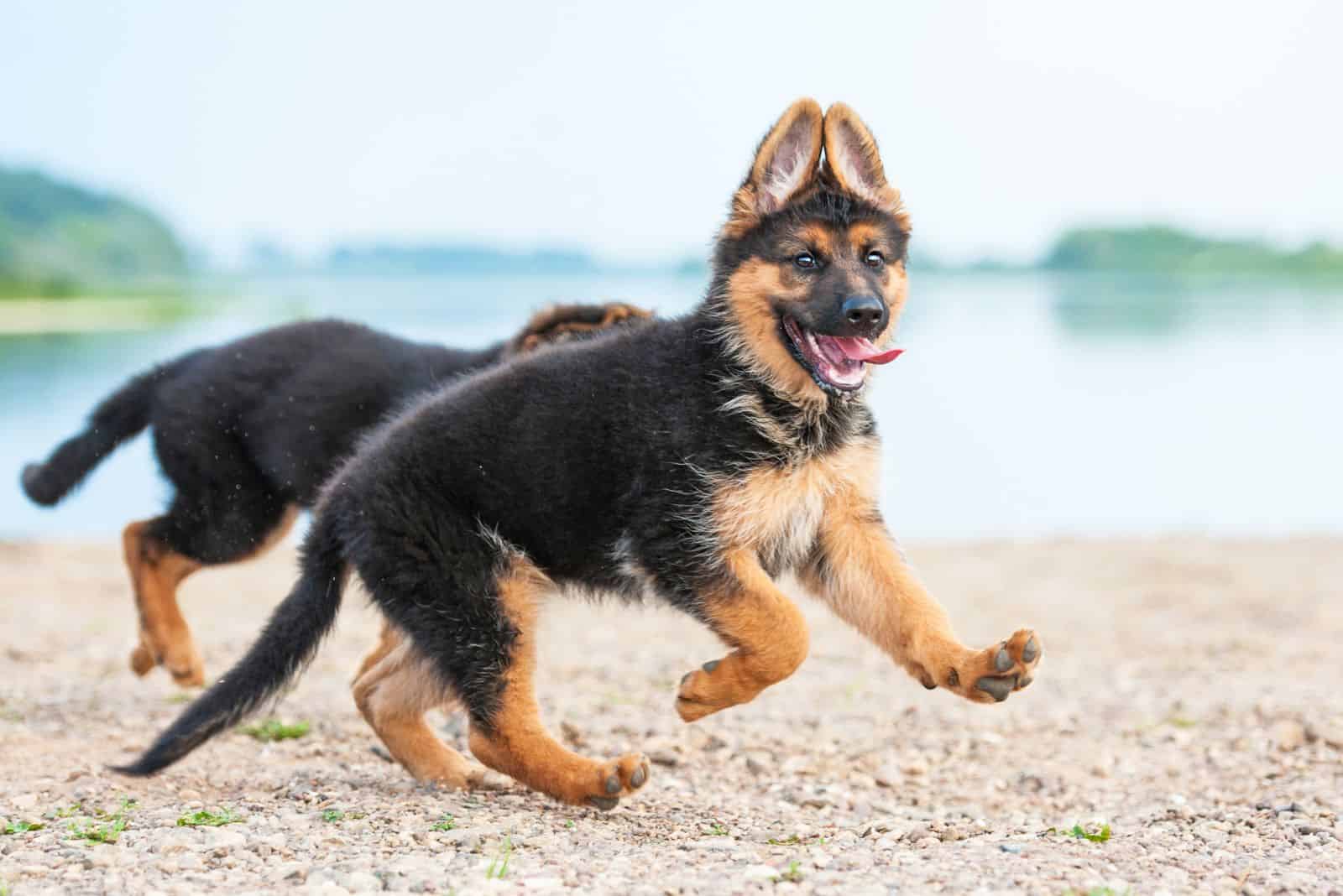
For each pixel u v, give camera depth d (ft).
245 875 14.55
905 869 14.99
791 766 22.44
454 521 18.78
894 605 18.63
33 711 24.81
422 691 20.06
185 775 20.40
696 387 18.72
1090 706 27.30
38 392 81.30
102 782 19.61
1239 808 19.21
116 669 29.76
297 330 27.63
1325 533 56.03
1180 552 50.65
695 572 18.19
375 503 18.89
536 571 19.11
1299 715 24.88
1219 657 33.37
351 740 23.56
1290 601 40.83
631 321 21.80
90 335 138.31
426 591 18.62
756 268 19.27
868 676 30.63
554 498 18.69
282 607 19.61
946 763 23.16
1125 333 156.04
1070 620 38.68
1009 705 27.53
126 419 28.30
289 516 27.37
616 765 17.88
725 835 17.63
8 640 32.40
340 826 16.81
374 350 26.68
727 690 17.94
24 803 18.07
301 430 26.05
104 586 41.75
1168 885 14.44
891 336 20.30
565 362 19.42
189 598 40.52
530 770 18.25
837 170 19.88
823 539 19.40
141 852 15.35
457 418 19.15
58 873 14.52
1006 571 47.06
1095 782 21.85
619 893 13.85
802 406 18.94
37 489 28.32
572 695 27.37
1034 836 17.21
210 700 18.86
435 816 17.42
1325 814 18.31
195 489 26.94
